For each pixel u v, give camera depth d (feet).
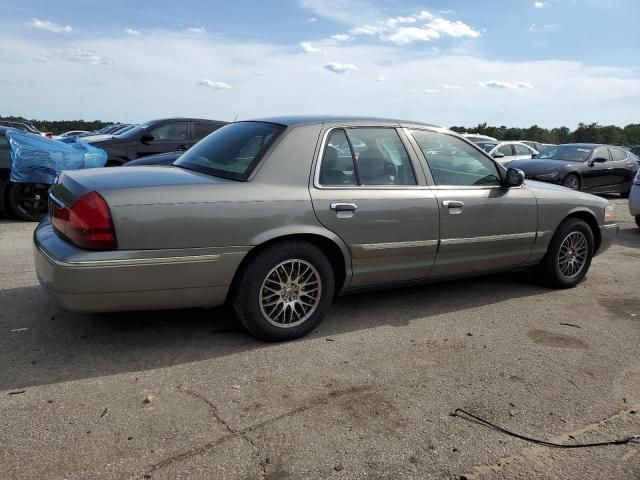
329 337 13.24
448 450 8.77
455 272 15.43
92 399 9.85
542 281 18.21
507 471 8.32
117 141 35.78
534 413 10.02
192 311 14.40
